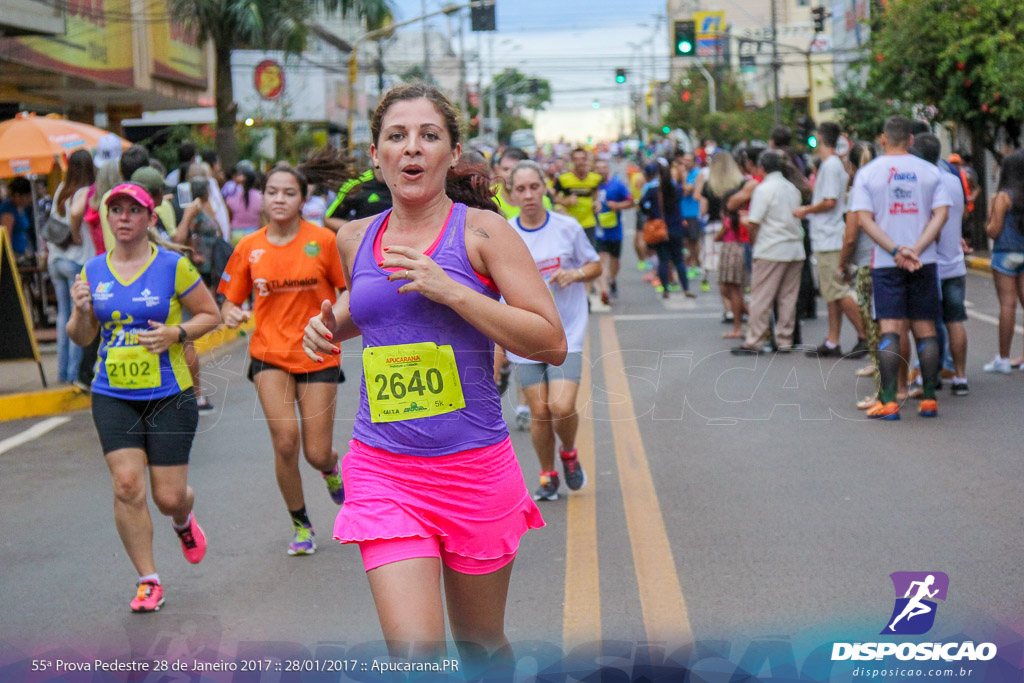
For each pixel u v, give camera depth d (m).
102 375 4.95
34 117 13.38
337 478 5.72
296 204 5.46
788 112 44.28
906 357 7.70
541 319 3.00
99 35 19.73
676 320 13.88
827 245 10.05
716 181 12.73
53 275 10.23
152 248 5.03
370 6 25.64
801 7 66.56
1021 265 9.15
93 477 7.38
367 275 3.10
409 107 3.08
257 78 33.56
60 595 5.09
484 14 30.33
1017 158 9.04
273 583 5.21
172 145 25.31
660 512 5.95
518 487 3.18
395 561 2.97
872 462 6.55
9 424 9.32
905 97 21.41
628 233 33.06
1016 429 7.12
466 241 3.07
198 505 6.55
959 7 19.45
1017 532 5.23
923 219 7.65
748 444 7.12
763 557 5.14
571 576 5.05
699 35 33.75
